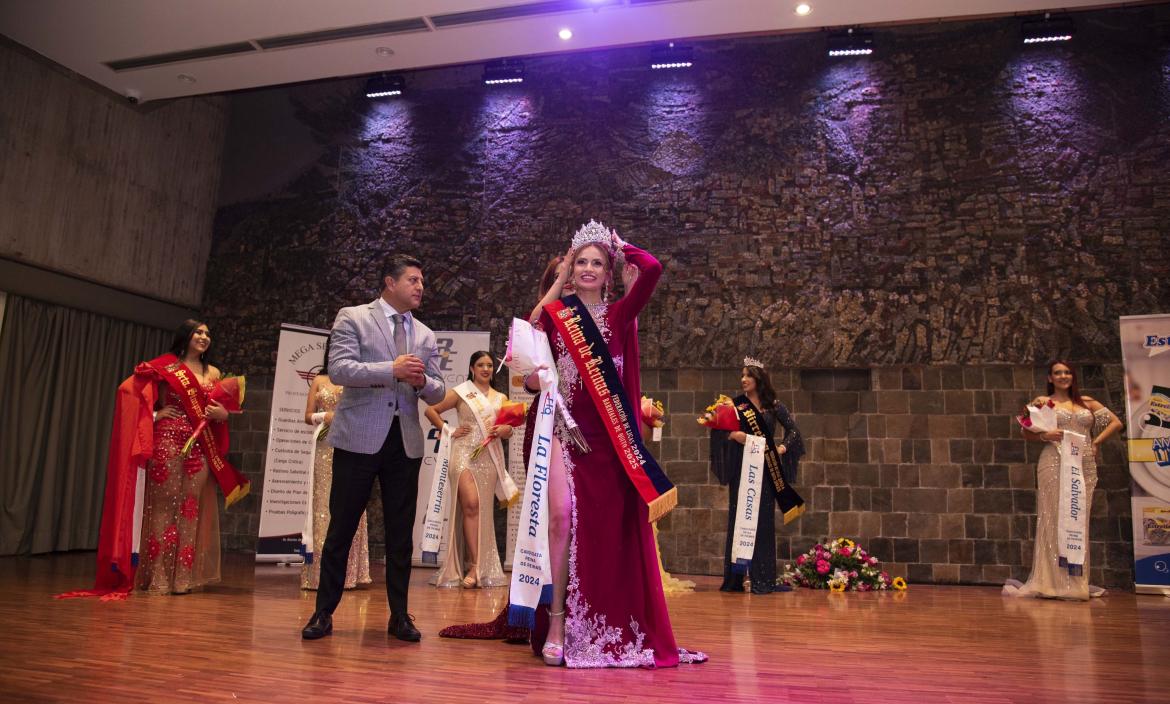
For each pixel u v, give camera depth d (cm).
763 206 866
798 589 688
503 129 948
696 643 346
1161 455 702
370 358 343
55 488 848
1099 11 834
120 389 496
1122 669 295
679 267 871
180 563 499
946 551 781
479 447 613
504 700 220
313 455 559
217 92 931
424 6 781
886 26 876
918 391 808
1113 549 753
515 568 279
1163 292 775
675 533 830
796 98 883
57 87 856
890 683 257
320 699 218
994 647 350
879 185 847
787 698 229
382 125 982
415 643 321
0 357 798
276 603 461
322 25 808
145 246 941
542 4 780
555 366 304
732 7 786
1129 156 805
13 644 301
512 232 923
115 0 757
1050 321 791
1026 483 778
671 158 898
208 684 235
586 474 292
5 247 796
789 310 840
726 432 663
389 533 341
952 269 817
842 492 806
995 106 840
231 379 532
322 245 974
